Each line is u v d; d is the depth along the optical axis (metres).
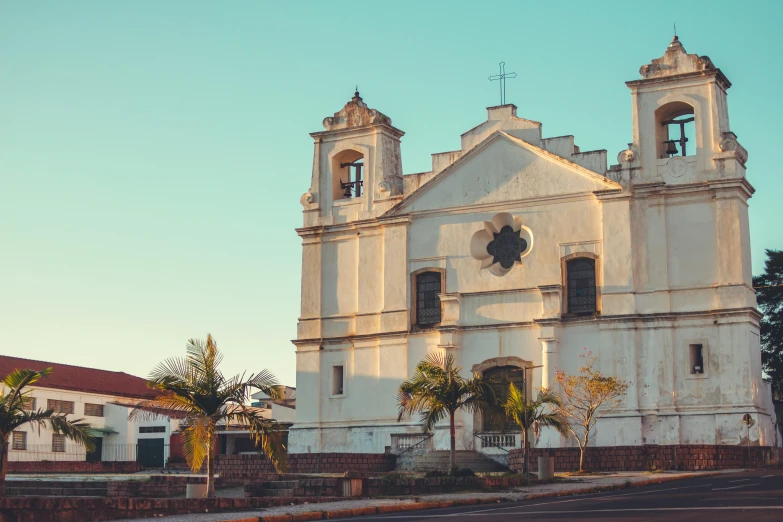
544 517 24.58
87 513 27.22
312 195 63.34
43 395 72.94
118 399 79.38
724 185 52.84
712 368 52.22
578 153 56.09
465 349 57.28
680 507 25.61
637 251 54.25
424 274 59.44
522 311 56.25
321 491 36.12
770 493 28.81
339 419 60.62
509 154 57.94
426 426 45.09
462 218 58.69
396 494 36.66
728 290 52.28
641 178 54.50
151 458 77.88
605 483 38.81
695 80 54.25
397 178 61.97
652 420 52.59
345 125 63.06
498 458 54.62
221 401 34.25
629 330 53.56
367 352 60.31
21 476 52.28
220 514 28.80
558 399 48.97
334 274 62.28
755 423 51.06
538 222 56.62
